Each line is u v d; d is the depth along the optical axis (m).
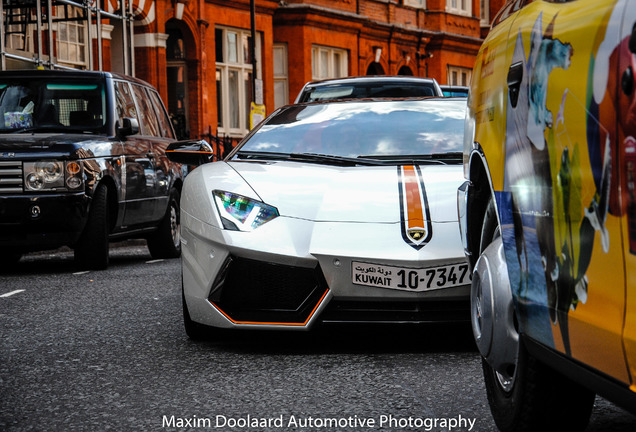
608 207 2.65
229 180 6.27
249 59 35.88
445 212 5.87
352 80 13.87
